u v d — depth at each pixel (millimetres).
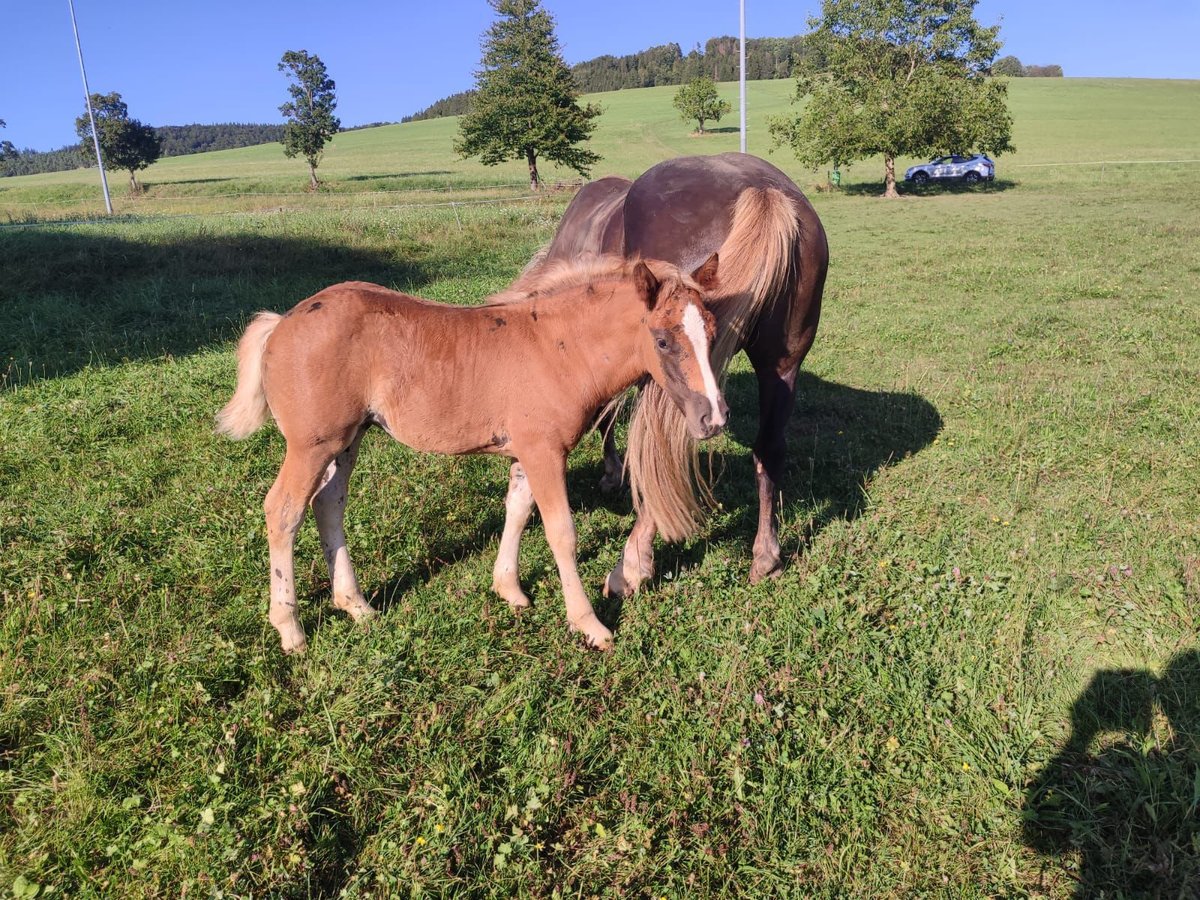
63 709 3047
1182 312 9688
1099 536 4480
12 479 4977
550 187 36219
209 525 4457
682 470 3760
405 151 69625
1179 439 5723
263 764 2914
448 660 3469
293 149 45531
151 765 2887
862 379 7699
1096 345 8398
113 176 63812
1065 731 3156
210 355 7637
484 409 3508
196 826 2604
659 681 3391
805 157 35500
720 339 3666
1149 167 34625
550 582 4113
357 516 4562
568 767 2951
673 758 3023
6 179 76812
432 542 4500
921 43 33219
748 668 3426
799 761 2973
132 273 11125
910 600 3871
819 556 4297
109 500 4656
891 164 31609
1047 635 3707
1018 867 2652
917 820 2822
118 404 6293
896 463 5672
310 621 3799
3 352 7680
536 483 3600
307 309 3383
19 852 2529
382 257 13266
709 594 4004
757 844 2705
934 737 3127
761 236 3623
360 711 3135
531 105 35438
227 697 3275
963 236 17453
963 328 9328
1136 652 3537
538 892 2521
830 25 34000
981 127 30969
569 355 3479
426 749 2975
